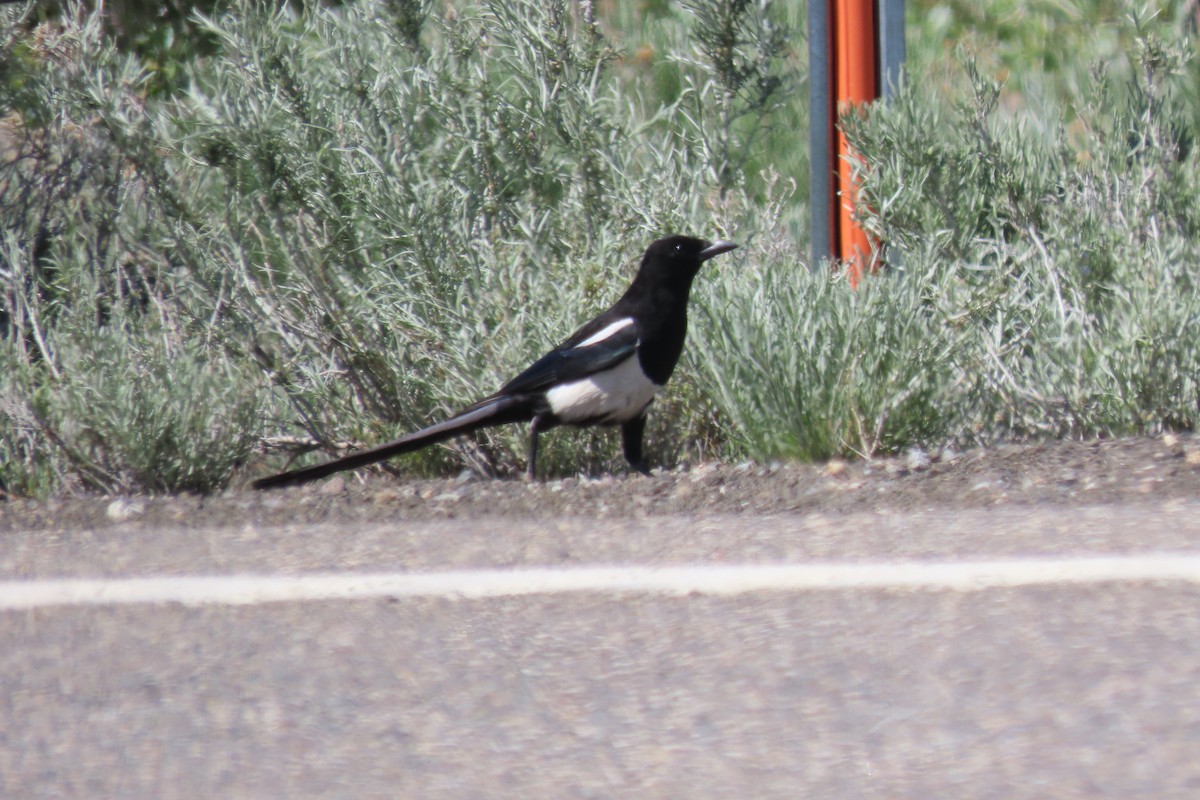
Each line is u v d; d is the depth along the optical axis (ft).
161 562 32.65
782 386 41.50
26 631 28.12
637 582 29.43
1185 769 20.43
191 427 43.73
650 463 46.26
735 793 20.34
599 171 48.96
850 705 23.16
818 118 51.24
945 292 42.86
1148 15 51.11
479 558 31.96
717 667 24.94
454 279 46.01
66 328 45.52
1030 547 30.66
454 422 42.88
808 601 27.99
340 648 26.53
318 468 42.52
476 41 50.39
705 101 51.29
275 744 22.50
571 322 44.86
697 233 47.96
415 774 21.29
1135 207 46.14
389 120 48.85
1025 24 73.87
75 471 44.37
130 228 50.03
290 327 47.96
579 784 20.77
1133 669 23.95
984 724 22.22
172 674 25.57
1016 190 47.91
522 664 25.45
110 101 48.06
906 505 35.32
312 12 52.42
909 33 76.59
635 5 69.31
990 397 44.19
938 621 26.55
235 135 46.70
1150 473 36.63
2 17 53.31
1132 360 41.93
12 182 53.36
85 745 22.70
